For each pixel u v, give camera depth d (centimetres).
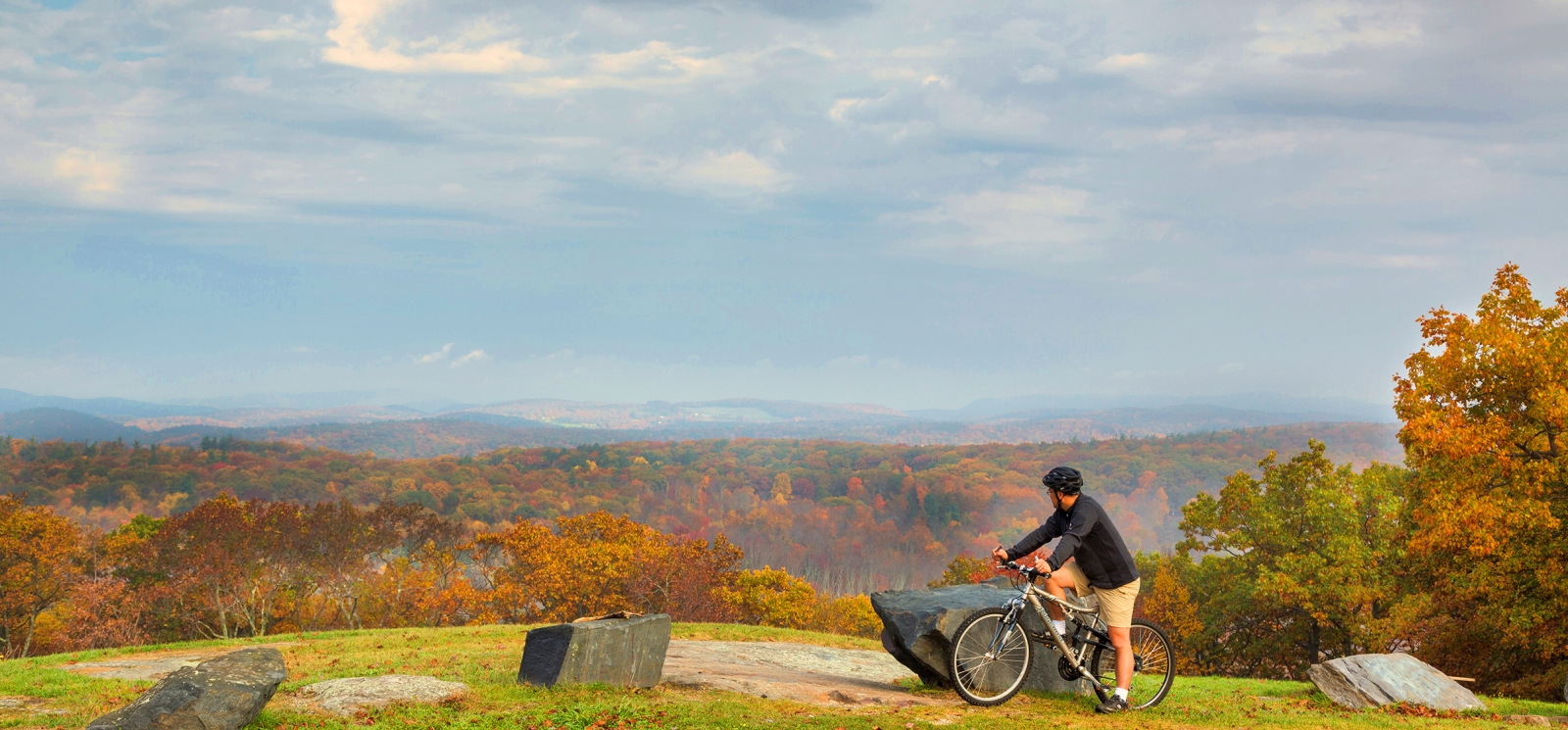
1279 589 3434
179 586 5275
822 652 1566
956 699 883
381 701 867
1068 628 859
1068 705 846
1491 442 2228
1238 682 1567
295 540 5719
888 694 915
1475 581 2355
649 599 6275
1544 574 2136
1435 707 973
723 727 747
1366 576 3441
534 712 810
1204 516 4109
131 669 1332
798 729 731
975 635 844
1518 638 2217
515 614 6334
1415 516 2409
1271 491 3828
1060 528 822
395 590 6538
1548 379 2169
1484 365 2325
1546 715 998
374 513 6322
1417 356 2512
